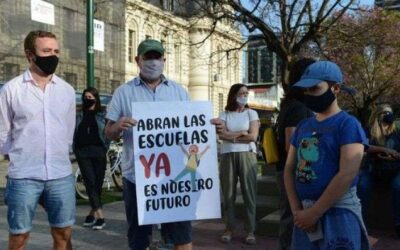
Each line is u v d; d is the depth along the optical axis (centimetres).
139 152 428
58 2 3575
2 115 413
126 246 643
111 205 935
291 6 964
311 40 1050
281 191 473
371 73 2967
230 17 989
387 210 757
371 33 1241
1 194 1071
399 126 769
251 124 664
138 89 451
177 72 5762
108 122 451
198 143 439
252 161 668
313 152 337
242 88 662
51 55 416
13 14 3228
